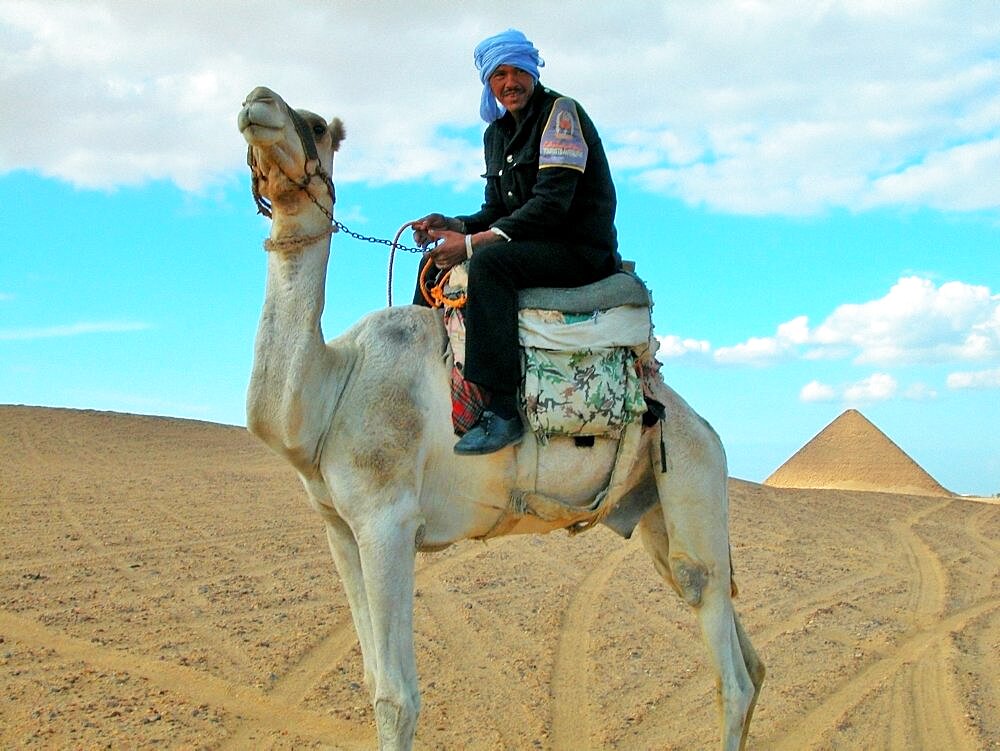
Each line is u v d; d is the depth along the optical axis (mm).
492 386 5102
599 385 5277
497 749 6449
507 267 5199
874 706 7445
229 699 7078
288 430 4934
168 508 14633
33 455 20422
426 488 5168
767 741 6805
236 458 21875
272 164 4840
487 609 9844
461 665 8148
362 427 4961
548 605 10039
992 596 11469
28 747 6070
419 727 6812
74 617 8797
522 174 5500
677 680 7906
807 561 13258
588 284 5453
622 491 5656
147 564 10977
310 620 9039
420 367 5172
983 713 7266
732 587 5930
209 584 10219
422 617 9508
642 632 9242
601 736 6746
